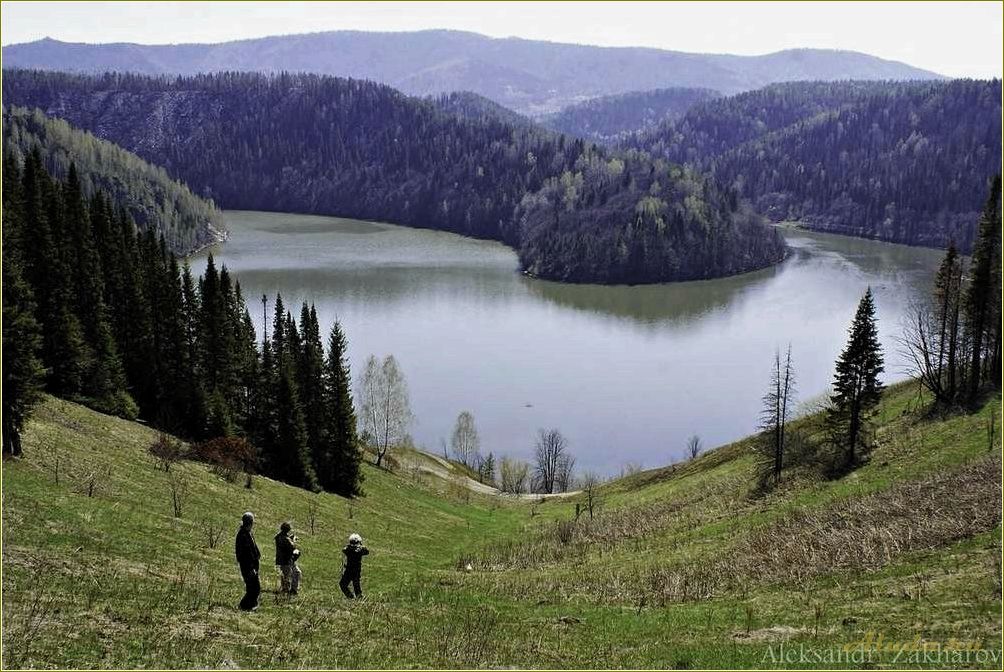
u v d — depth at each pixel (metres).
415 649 22.97
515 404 128.75
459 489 87.25
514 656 23.30
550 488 104.19
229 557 32.72
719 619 28.11
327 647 21.92
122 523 32.53
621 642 25.72
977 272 66.38
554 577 39.56
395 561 43.97
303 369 70.31
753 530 46.22
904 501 42.16
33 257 54.47
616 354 158.00
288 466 61.41
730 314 190.38
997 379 67.12
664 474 85.12
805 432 73.56
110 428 51.81
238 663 19.50
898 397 78.31
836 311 184.50
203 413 65.44
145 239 86.19
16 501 29.95
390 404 98.12
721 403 128.50
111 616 21.06
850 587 30.00
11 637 18.28
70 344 55.62
